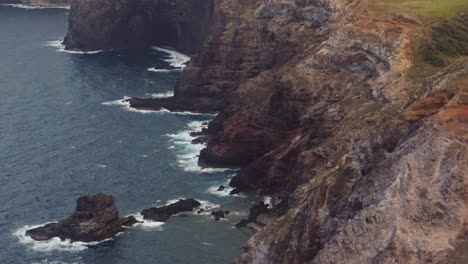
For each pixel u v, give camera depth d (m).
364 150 87.94
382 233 74.12
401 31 136.62
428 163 75.25
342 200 84.94
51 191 140.75
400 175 75.69
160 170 151.25
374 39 139.00
